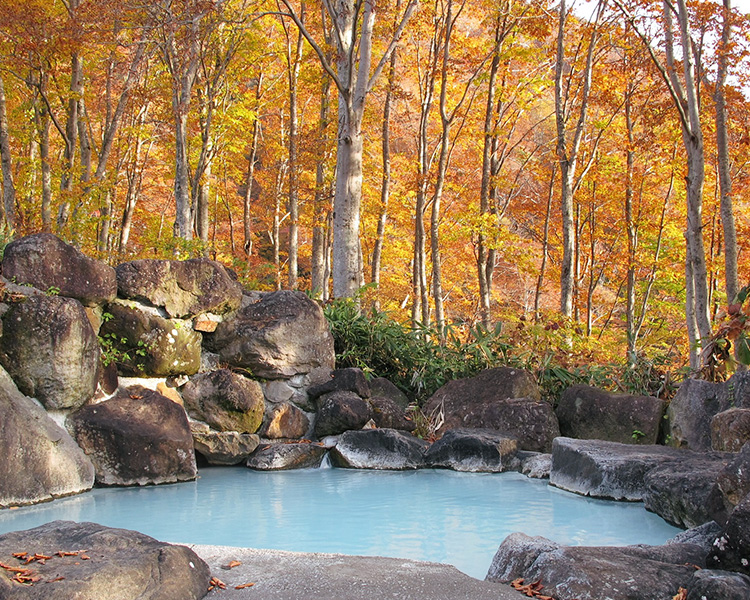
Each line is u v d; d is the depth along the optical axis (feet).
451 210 76.84
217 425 22.75
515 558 10.69
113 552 9.36
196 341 23.24
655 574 9.54
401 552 12.94
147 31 39.99
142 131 63.52
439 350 30.45
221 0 37.99
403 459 22.59
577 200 67.72
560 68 52.75
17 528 14.35
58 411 18.45
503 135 68.03
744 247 55.62
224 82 63.26
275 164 73.41
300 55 65.21
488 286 67.72
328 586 9.25
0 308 17.72
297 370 24.97
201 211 67.10
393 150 88.28
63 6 51.16
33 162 57.31
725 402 19.95
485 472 22.09
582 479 18.57
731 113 45.44
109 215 57.67
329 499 17.89
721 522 11.73
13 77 56.29
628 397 23.80
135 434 19.31
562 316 39.50
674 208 71.67
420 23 59.82
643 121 55.83
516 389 25.76
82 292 19.86
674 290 72.49
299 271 101.91
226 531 14.47
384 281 81.87
